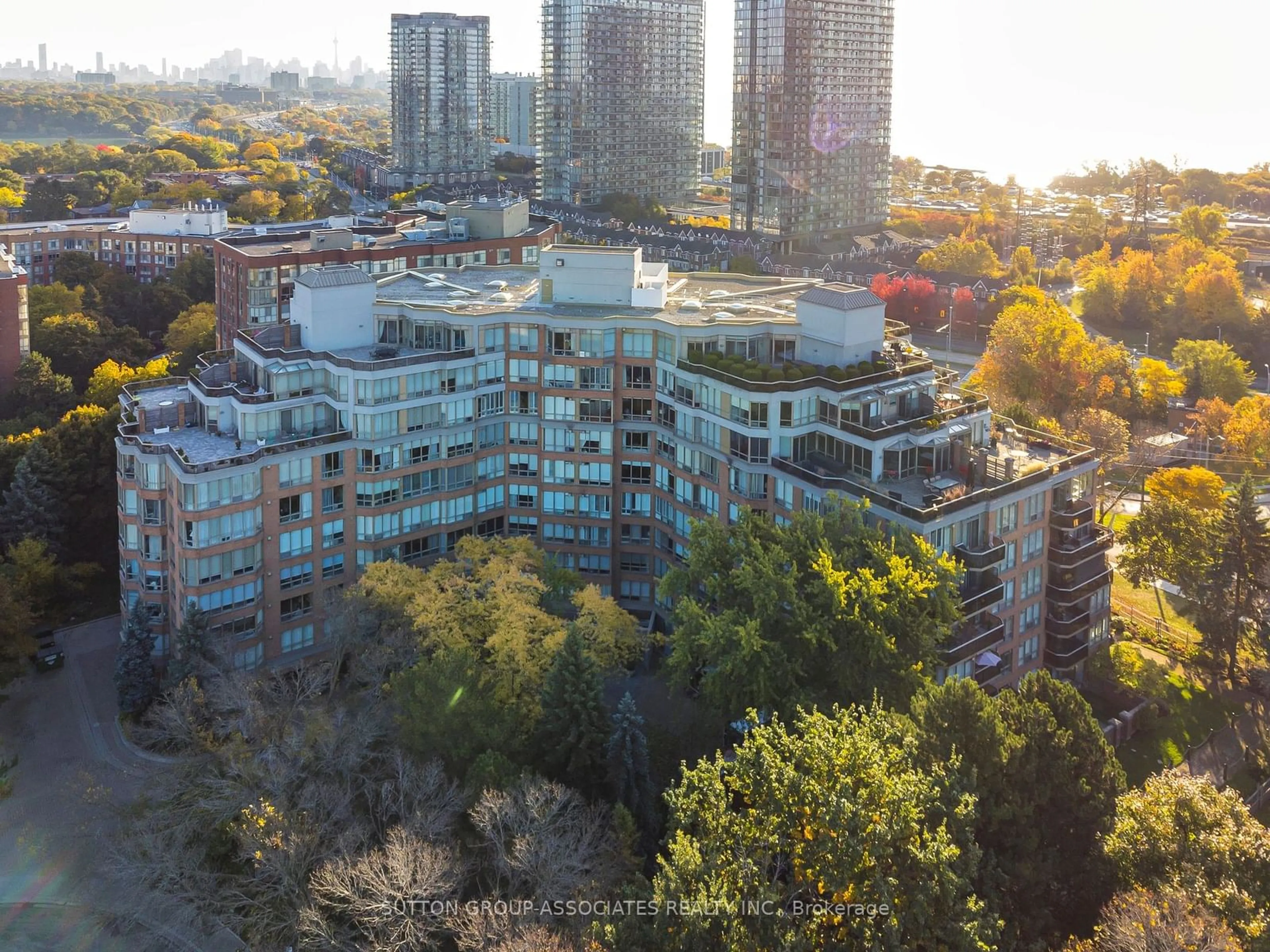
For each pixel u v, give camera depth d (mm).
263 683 113000
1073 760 88188
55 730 123938
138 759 118625
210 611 123500
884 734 83625
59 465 156375
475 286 165500
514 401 146000
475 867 90875
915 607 102250
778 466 126438
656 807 102250
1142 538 153125
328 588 134625
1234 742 127625
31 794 112688
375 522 135375
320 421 134750
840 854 69562
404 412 135125
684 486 139875
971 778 81750
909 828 72625
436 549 142750
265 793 95438
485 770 93750
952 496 117438
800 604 100812
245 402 128875
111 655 139375
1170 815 80750
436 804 90625
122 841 96125
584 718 100750
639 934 70938
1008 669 125625
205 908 91000
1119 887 81938
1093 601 132875
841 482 119875
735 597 109250
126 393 141250
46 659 134875
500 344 143875
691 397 136125
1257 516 145750
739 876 70875
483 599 122375
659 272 165625
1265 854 76938
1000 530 120875
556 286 150000
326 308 137875
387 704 109438
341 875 82688
